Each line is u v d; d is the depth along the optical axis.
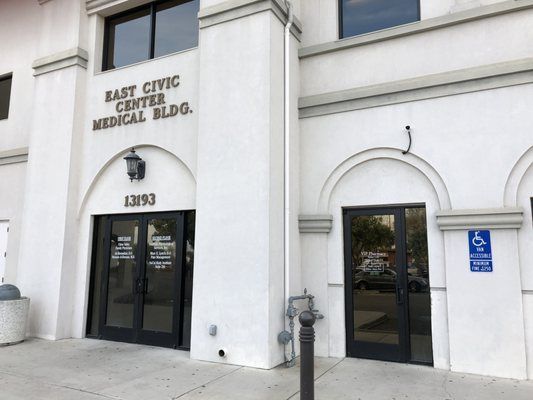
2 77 10.93
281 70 7.36
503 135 6.29
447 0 6.96
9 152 10.21
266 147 6.80
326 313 7.20
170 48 8.81
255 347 6.52
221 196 7.07
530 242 6.03
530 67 6.17
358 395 5.32
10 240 9.94
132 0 9.01
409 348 6.71
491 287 6.11
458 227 6.34
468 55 6.70
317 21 7.94
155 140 8.28
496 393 5.36
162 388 5.66
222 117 7.23
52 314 8.55
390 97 7.07
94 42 9.35
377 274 7.07
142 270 8.28
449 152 6.59
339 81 7.59
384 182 7.08
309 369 4.38
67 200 8.79
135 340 8.14
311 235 7.44
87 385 5.82
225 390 5.55
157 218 8.29
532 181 6.12
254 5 7.19
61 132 9.10
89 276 8.86
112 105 8.91
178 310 7.77
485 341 6.08
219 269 6.93
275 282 6.71
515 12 6.48
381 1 7.68
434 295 6.52
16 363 6.88
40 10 10.55
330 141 7.48
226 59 7.34
